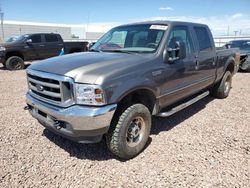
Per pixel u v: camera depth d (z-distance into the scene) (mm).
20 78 10164
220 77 6145
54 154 3596
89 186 2877
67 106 3006
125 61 3393
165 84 3865
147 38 4125
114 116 3227
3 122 4836
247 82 9336
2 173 3102
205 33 5316
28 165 3291
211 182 2943
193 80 4727
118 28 4840
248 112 5547
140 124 3578
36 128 4539
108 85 2949
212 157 3512
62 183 2930
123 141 3268
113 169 3227
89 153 3639
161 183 2930
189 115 5320
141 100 3701
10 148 3748
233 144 3922
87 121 2900
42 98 3361
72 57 3736
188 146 3844
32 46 13562
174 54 3953
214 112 5539
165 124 4770
